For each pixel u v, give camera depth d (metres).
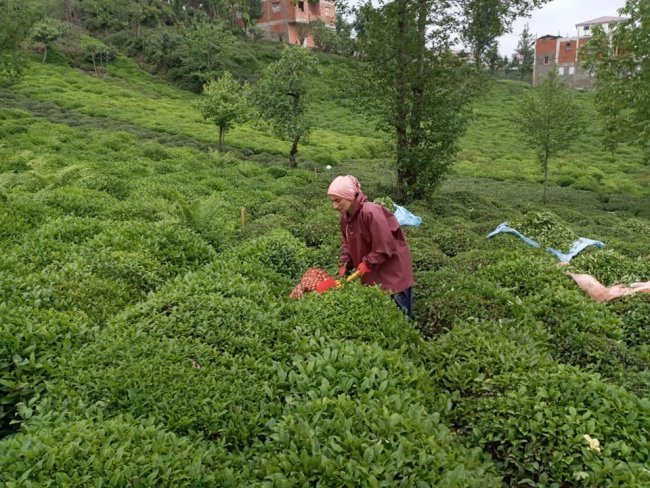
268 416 3.65
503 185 25.84
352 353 4.07
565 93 21.88
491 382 4.04
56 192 10.24
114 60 51.06
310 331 4.71
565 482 3.35
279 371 3.97
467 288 6.21
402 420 3.29
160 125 30.23
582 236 12.18
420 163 15.56
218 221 10.48
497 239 10.05
